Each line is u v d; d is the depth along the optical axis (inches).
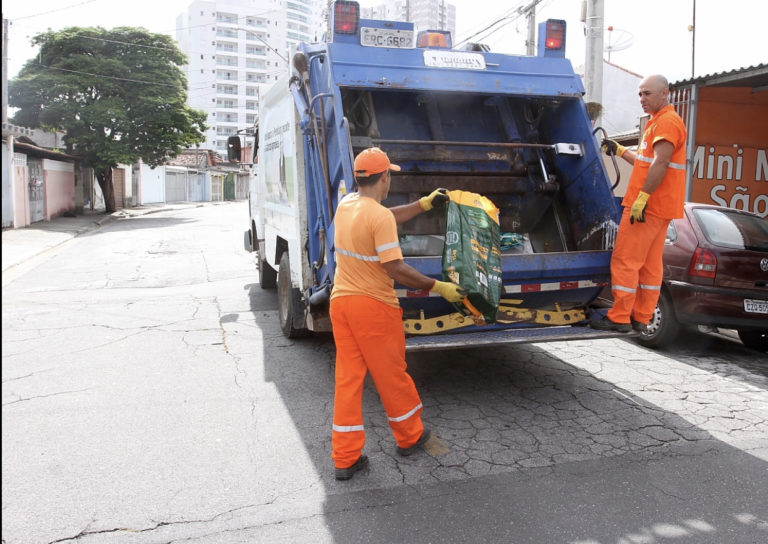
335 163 182.5
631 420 173.3
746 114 399.2
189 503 128.1
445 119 221.6
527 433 164.1
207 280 424.5
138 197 1499.8
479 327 183.6
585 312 199.2
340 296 137.8
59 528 118.4
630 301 178.1
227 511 125.0
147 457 149.6
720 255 229.9
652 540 114.5
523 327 189.0
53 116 1058.7
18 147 818.8
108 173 1145.4
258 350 245.8
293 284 237.1
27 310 321.7
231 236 740.7
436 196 148.3
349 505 127.3
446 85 192.4
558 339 174.9
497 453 151.7
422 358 234.7
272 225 288.2
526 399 190.2
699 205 254.5
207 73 4667.8
